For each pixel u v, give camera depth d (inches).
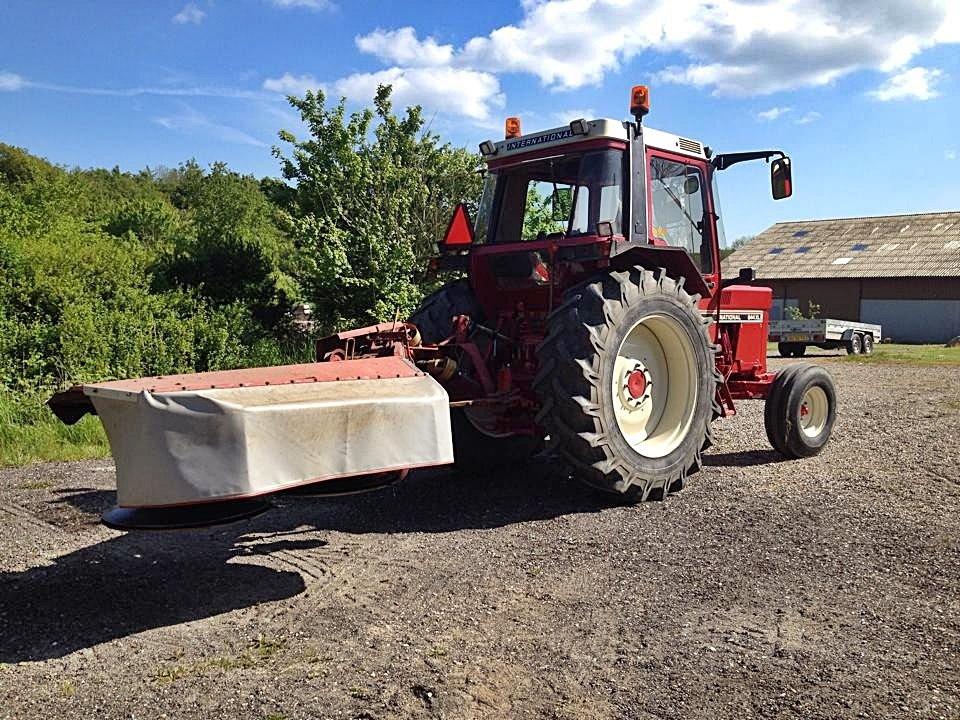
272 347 446.9
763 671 115.2
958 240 1552.7
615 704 106.1
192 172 2119.8
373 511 204.7
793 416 258.8
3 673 117.0
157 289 498.6
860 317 1568.7
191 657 121.4
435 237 475.8
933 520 190.7
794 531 182.5
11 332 377.4
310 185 454.0
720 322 263.0
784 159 251.8
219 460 127.8
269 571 160.6
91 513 205.0
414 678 113.3
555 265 224.1
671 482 214.4
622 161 222.2
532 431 224.1
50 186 1082.1
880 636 127.0
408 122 492.1
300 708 105.2
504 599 143.3
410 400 148.5
